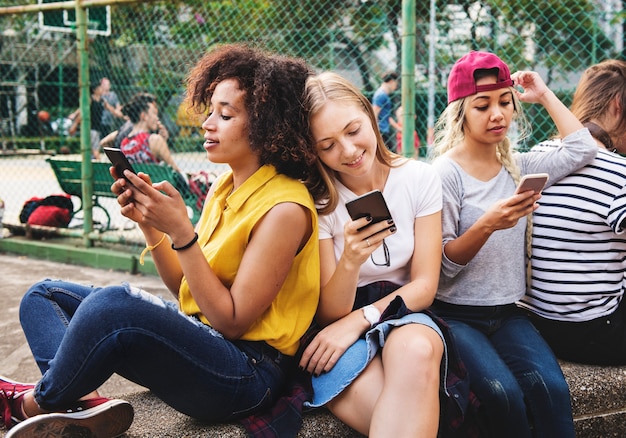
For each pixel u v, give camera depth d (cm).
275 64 200
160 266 214
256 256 191
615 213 226
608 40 616
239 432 196
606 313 236
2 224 681
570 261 234
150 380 187
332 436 201
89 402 192
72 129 987
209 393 188
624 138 251
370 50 681
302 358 204
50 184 1050
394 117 629
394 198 218
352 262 196
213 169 694
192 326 184
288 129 198
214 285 188
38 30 939
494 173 237
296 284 205
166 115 660
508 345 226
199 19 676
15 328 418
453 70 235
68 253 611
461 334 220
